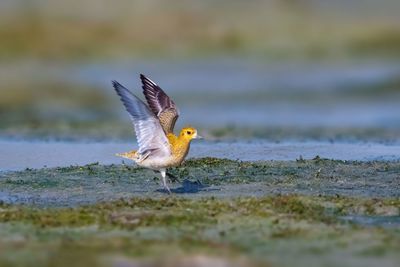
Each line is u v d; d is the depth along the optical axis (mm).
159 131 13344
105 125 25016
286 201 13070
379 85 32500
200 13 39312
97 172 15984
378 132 23750
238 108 29047
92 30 37906
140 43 37594
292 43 38125
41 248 10836
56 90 31359
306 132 23703
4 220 12227
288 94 31391
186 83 33031
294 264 10195
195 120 26453
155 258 10422
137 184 14953
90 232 11609
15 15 37781
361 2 40812
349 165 16656
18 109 28312
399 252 10664
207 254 10555
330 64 35938
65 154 18984
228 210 12656
